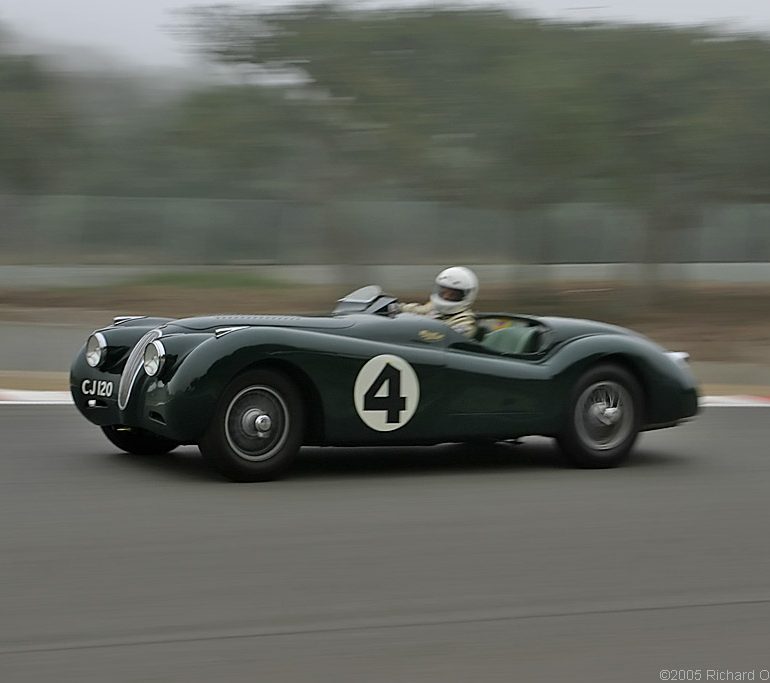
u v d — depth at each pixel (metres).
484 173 27.33
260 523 8.02
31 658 5.42
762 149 27.19
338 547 7.49
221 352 8.98
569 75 26.55
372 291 10.80
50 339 19.19
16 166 30.19
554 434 10.32
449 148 27.14
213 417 9.00
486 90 26.42
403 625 6.05
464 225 38.50
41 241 39.47
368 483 9.54
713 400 15.72
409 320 9.97
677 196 28.92
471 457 11.03
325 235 30.73
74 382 10.35
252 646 5.67
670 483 10.00
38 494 8.75
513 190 27.59
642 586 6.89
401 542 7.68
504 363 10.10
